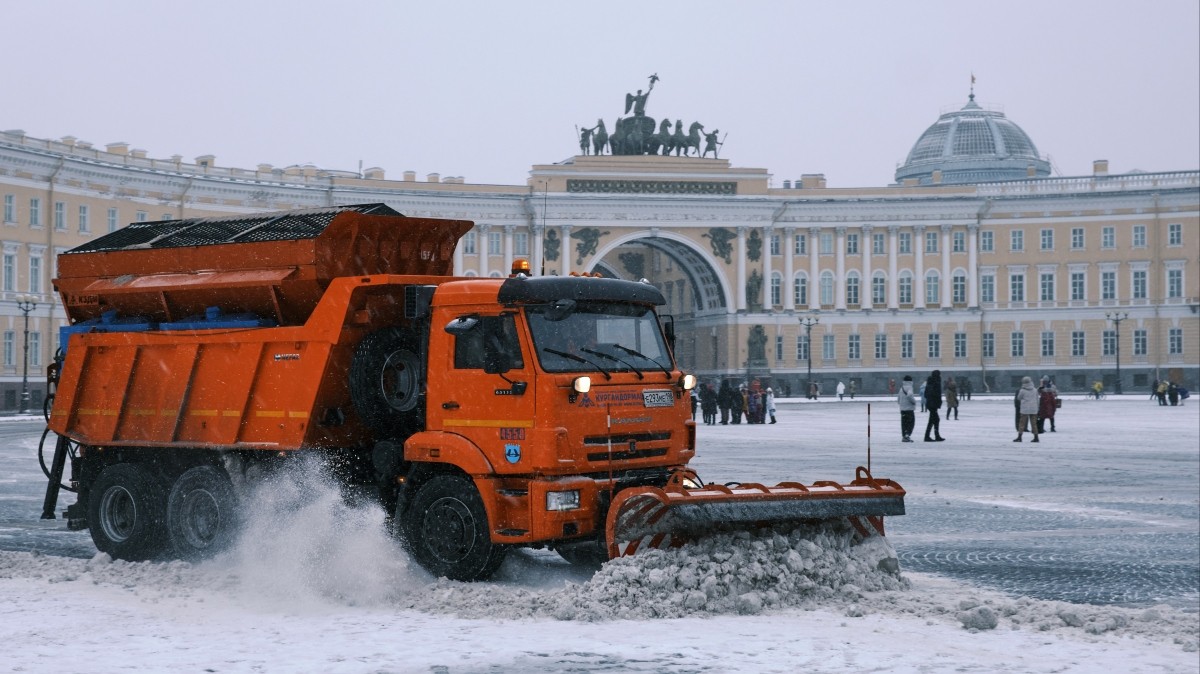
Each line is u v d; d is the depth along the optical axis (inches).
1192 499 824.3
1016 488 900.0
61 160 2957.7
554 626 389.4
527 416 452.4
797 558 431.2
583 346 468.4
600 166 4042.8
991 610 393.4
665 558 423.8
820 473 1015.6
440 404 474.0
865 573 451.5
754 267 4114.2
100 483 552.4
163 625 396.8
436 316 478.9
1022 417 1502.2
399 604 430.9
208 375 535.8
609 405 465.7
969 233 4165.8
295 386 505.4
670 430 488.7
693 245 4072.3
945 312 4165.8
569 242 3998.5
